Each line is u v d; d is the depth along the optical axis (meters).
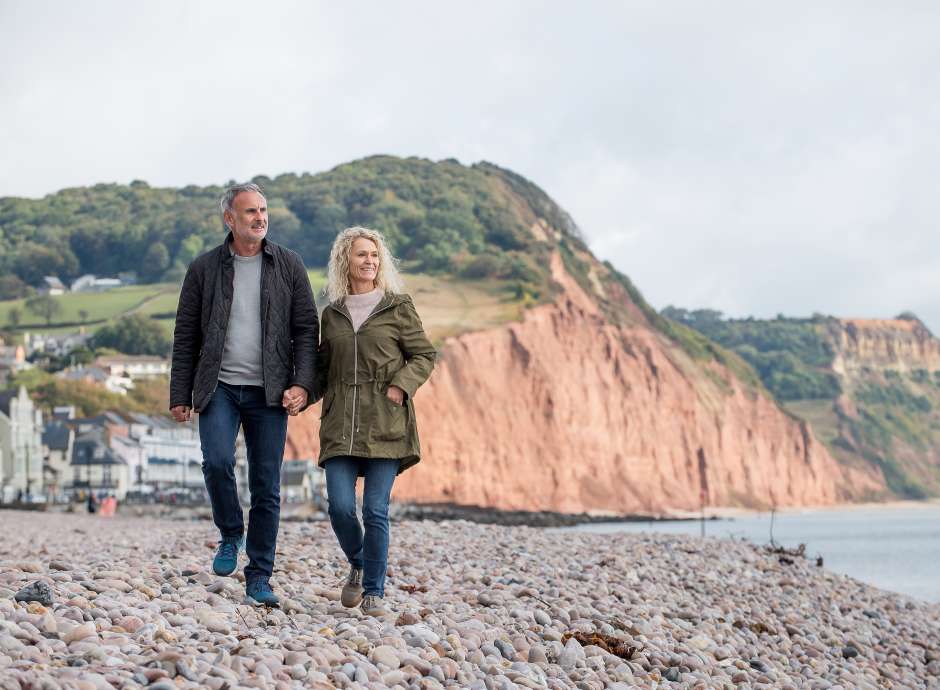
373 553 7.15
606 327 126.75
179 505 78.62
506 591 8.85
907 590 29.94
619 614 8.58
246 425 6.96
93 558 11.16
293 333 7.00
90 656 4.82
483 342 112.38
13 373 133.25
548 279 143.25
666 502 117.81
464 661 6.10
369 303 7.21
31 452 103.62
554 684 6.16
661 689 6.66
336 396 7.12
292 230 181.25
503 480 104.50
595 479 112.31
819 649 9.32
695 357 148.25
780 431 147.62
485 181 191.25
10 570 7.63
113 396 131.12
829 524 106.50
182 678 4.69
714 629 8.92
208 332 6.77
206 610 6.29
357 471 7.27
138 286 192.62
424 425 101.62
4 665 4.43
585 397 117.06
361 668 5.41
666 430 124.94
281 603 7.15
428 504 97.50
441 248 158.12
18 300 186.75
